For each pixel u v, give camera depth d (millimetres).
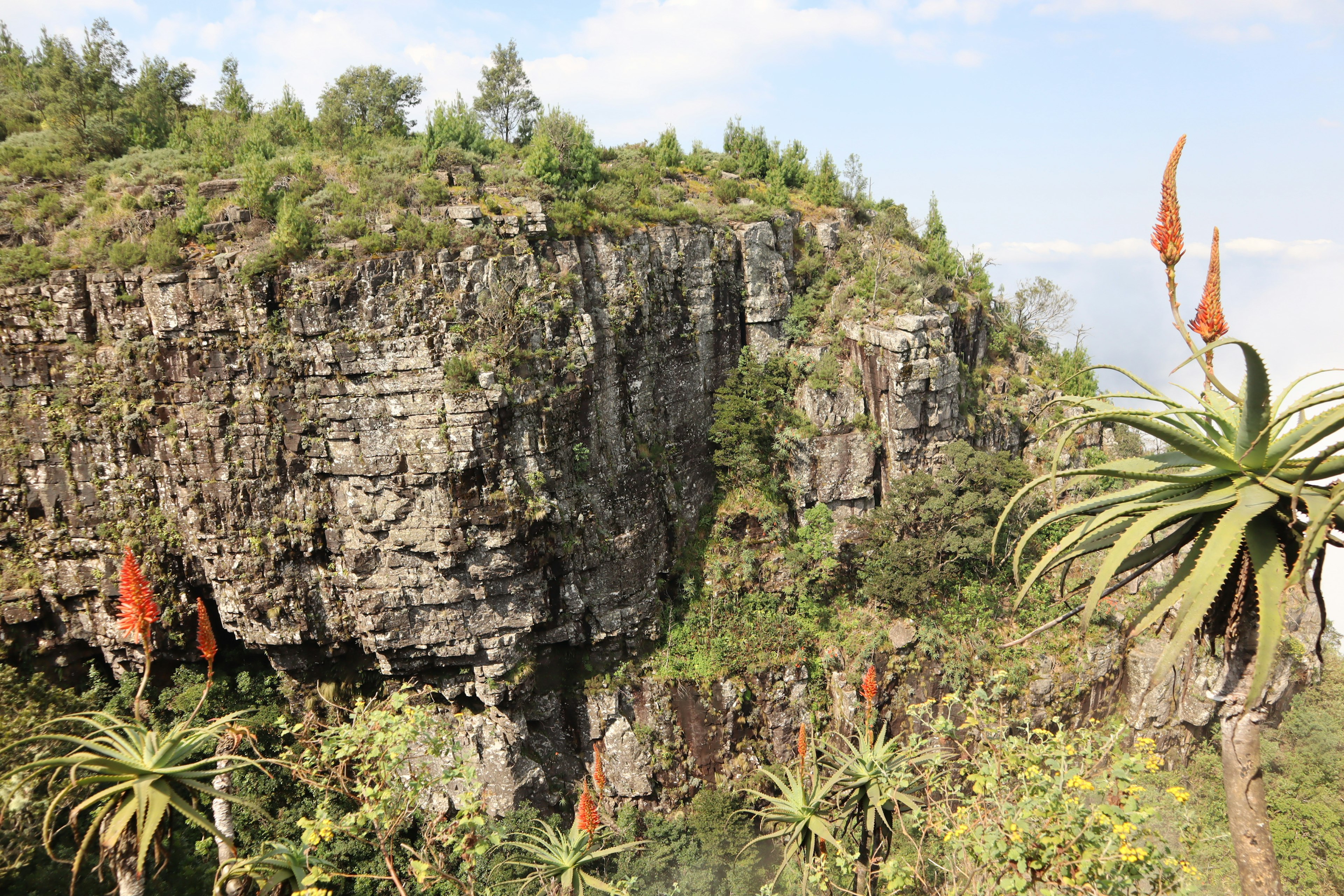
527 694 55438
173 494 49312
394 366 48844
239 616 49594
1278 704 63812
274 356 48000
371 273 48125
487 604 52500
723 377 66875
